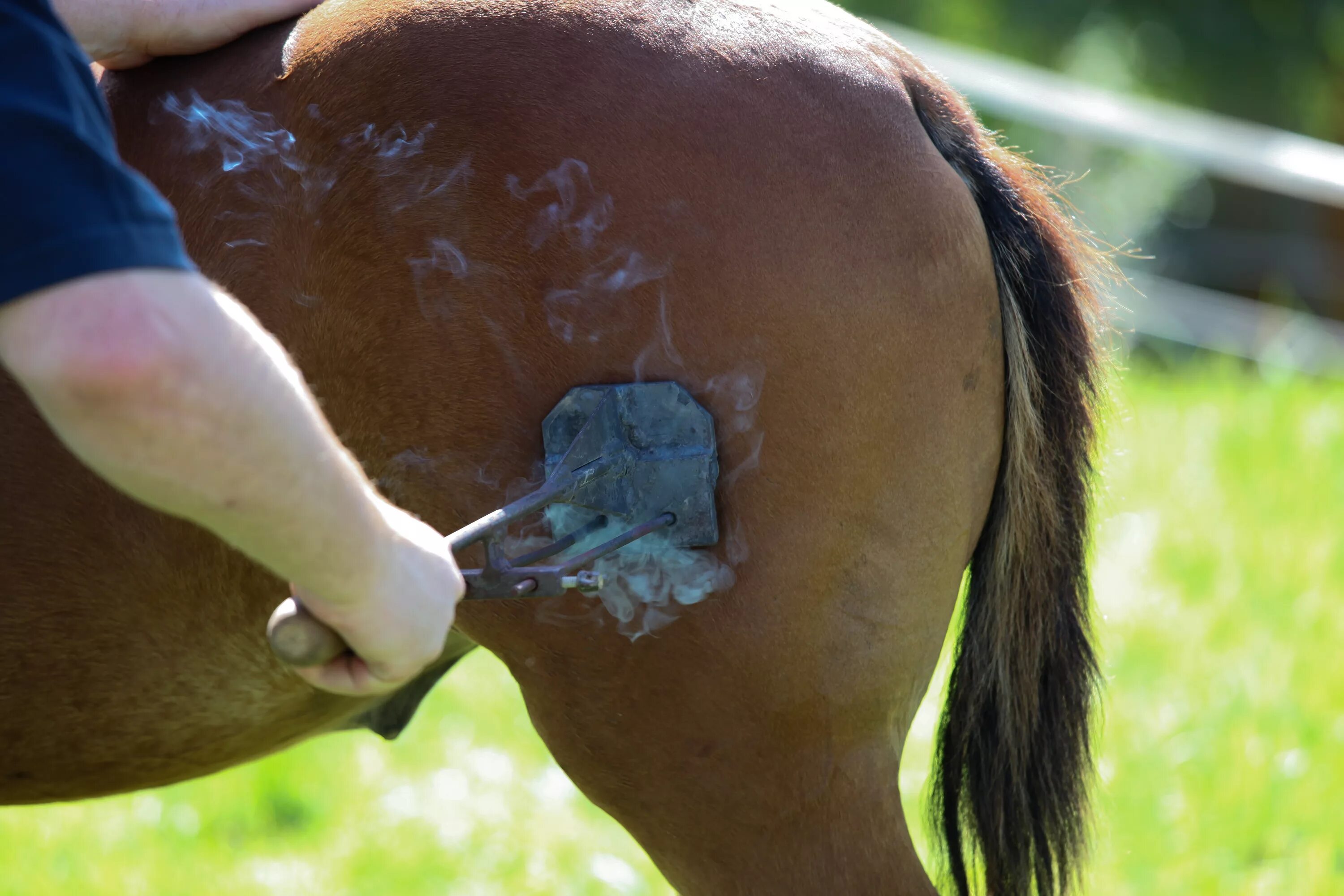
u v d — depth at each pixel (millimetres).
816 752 3373
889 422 3354
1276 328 9328
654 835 3408
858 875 3381
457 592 3141
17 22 3016
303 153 3373
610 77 3342
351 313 3357
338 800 4785
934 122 3434
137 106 3445
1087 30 17109
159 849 4449
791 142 3338
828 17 3443
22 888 4172
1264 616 5500
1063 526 3490
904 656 3395
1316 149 8125
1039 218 3477
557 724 3398
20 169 2996
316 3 3473
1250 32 17797
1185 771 4566
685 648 3354
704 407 3328
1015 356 3434
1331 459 6848
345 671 3141
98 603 3447
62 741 3498
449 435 3352
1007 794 3518
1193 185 15078
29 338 2992
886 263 3346
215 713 3500
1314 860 4117
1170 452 7070
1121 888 4117
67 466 3416
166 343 2992
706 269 3322
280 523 3043
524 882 4305
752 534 3338
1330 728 4746
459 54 3359
